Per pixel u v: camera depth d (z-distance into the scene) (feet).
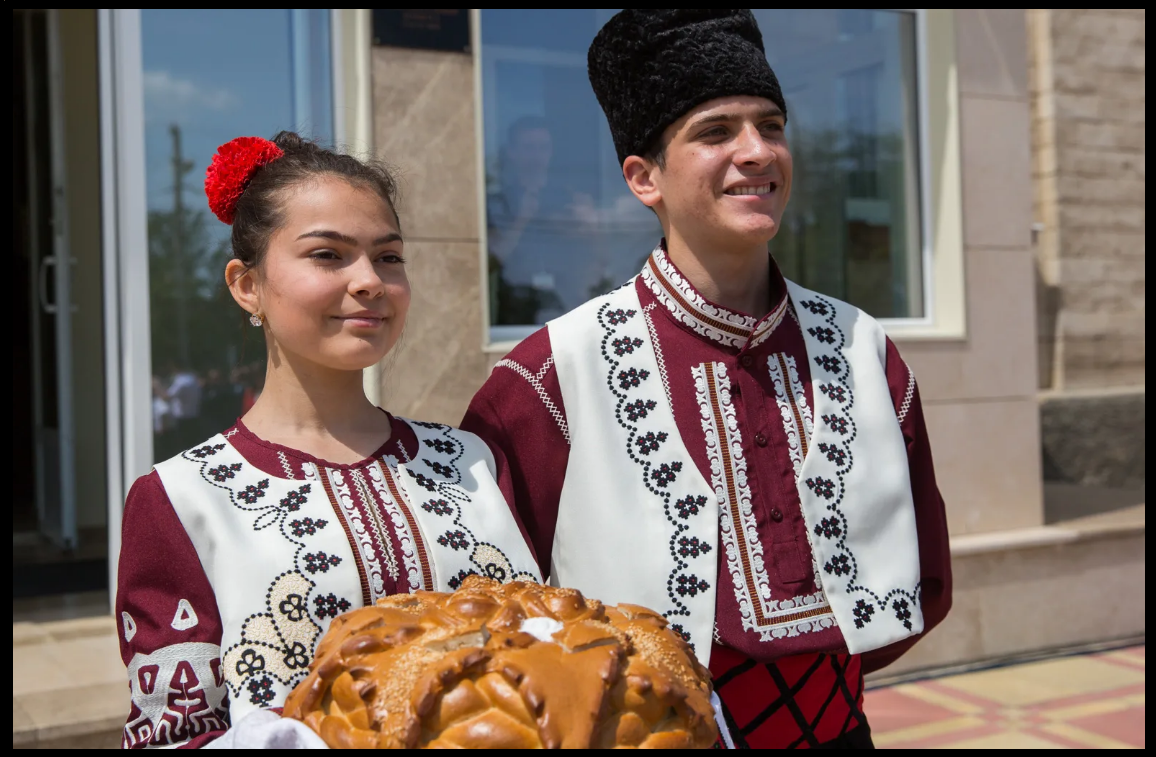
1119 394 19.24
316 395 4.05
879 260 12.82
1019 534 12.54
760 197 4.58
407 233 10.35
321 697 3.01
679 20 4.63
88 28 14.21
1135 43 19.61
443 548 3.85
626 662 2.91
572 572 4.68
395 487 3.97
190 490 3.71
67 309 13.73
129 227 10.53
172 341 10.91
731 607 4.48
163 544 3.64
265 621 3.54
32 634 10.68
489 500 4.13
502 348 10.75
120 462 10.66
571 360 4.84
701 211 4.62
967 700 11.21
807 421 4.79
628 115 4.86
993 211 12.80
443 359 10.49
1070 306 19.33
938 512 5.17
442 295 10.50
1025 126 13.00
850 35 12.60
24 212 15.02
